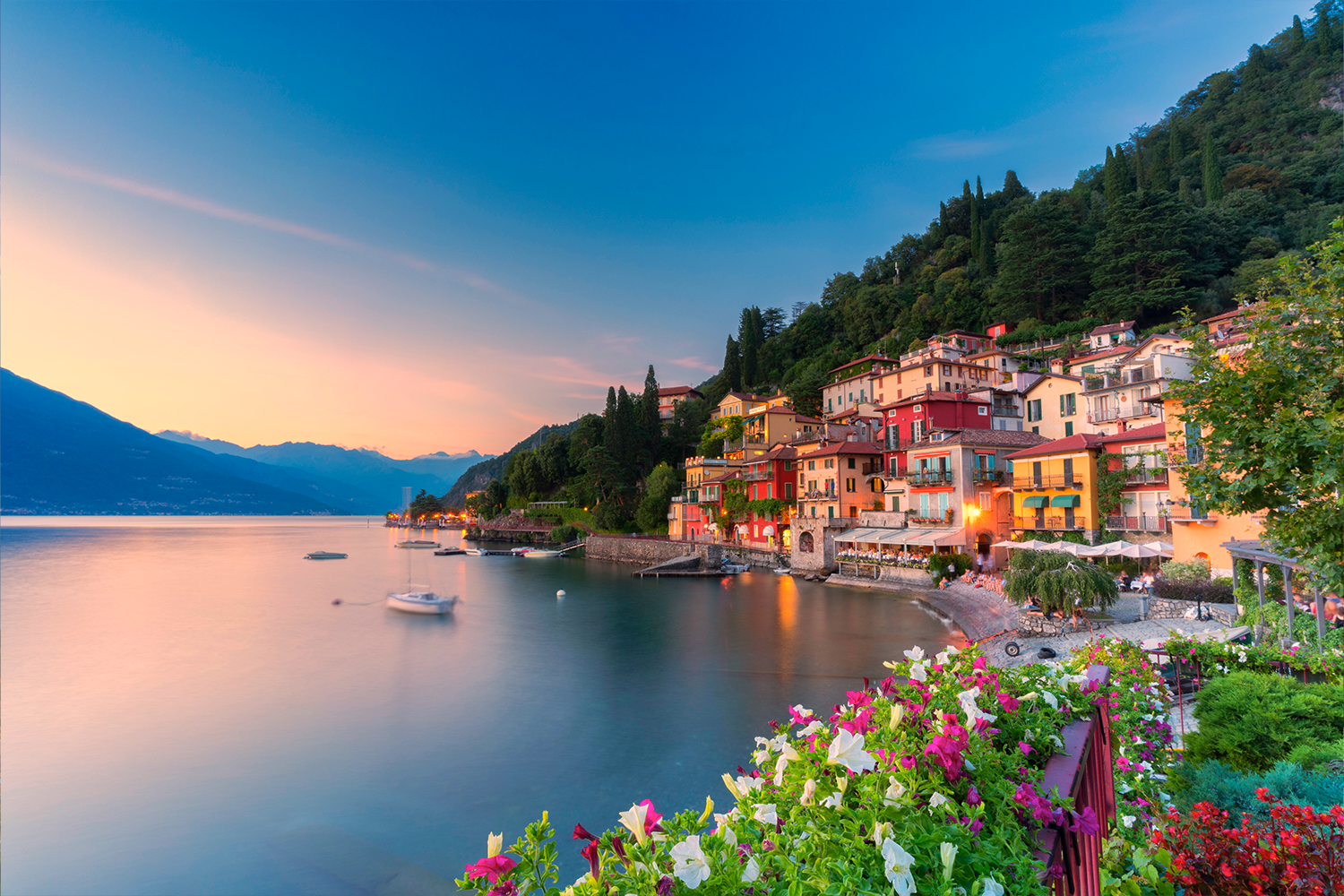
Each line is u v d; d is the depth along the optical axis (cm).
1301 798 620
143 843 1861
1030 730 323
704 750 2323
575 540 12162
